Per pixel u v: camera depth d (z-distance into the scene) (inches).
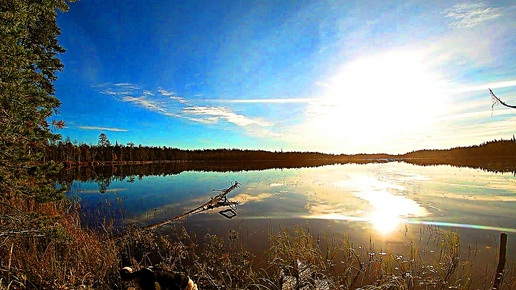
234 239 347.3
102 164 3019.2
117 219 464.8
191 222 444.1
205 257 285.4
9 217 190.2
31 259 211.5
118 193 800.3
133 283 184.7
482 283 228.7
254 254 296.4
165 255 291.9
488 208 515.8
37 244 239.0
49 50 478.0
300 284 212.5
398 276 221.1
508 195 653.3
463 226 398.3
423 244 322.7
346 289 211.3
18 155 187.9
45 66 467.5
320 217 465.7
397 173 1432.1
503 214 470.0
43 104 209.2
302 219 454.3
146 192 825.5
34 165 198.2
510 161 2780.5
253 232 381.4
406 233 366.3
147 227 400.5
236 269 253.8
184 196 740.7
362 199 626.5
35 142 201.0
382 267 247.8
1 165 182.2
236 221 448.5
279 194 736.3
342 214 484.4
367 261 272.2
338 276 228.8
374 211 504.1
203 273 234.1
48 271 204.1
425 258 280.7
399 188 798.5
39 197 195.6
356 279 235.6
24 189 191.2
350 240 339.9
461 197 632.4
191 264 269.7
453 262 260.7
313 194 720.3
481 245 319.0
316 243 328.2
